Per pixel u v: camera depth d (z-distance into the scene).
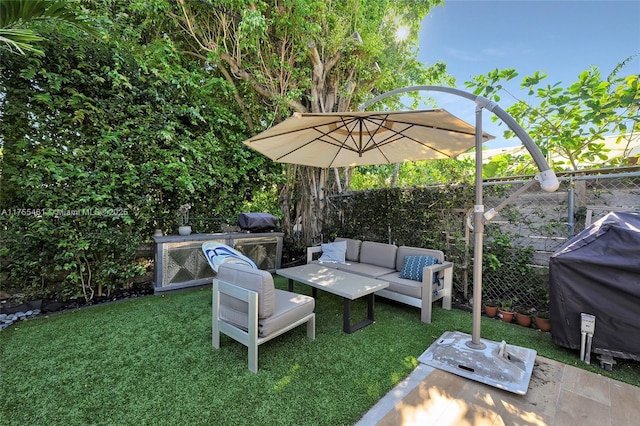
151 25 4.61
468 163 4.99
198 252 4.31
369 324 3.09
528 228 3.38
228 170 4.95
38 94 3.22
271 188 5.83
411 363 2.31
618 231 2.29
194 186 4.48
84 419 1.67
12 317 3.13
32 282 3.38
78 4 3.53
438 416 1.72
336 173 5.89
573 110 3.67
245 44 4.65
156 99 4.05
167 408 1.77
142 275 4.30
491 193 3.60
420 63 6.45
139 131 3.89
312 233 6.00
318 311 3.50
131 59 3.87
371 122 2.78
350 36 5.44
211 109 4.79
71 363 2.24
